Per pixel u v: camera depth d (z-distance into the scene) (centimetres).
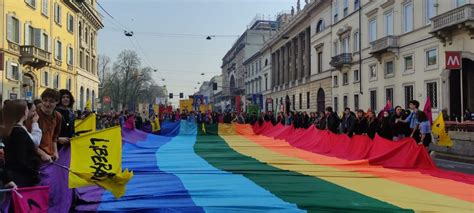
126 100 9394
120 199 731
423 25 3228
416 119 1412
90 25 6316
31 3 4012
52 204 630
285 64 7731
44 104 631
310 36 6144
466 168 1388
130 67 9394
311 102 6038
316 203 701
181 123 2798
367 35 4147
